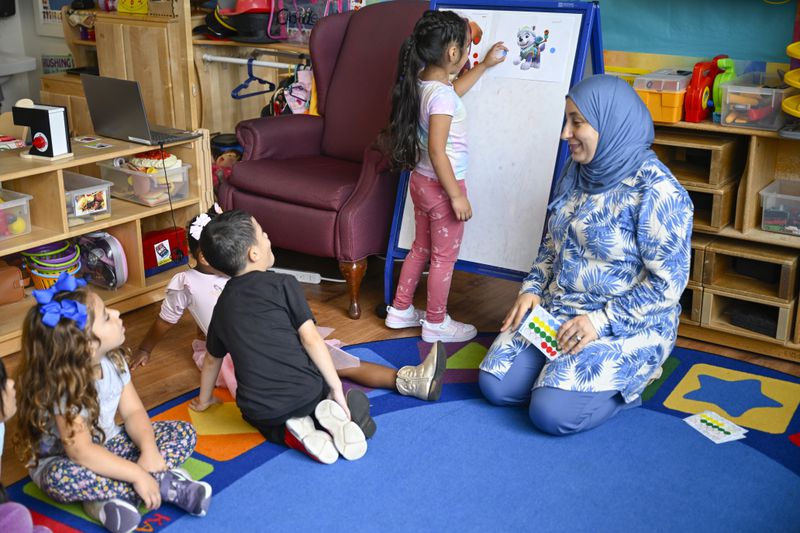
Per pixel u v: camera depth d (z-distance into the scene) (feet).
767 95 9.16
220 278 9.02
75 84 14.92
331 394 7.92
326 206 10.61
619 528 6.89
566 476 7.55
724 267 10.22
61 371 6.45
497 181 10.19
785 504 7.20
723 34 10.32
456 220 9.84
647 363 8.40
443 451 7.91
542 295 9.12
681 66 10.68
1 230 9.73
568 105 8.18
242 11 13.05
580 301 8.60
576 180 8.62
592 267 8.43
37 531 6.24
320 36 12.24
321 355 7.74
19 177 9.82
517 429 8.30
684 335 10.28
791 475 7.59
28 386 6.56
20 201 9.78
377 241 10.85
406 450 7.92
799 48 9.18
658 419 8.48
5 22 18.01
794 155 10.11
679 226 7.89
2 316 10.09
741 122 9.40
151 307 11.25
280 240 11.20
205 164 11.58
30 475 7.24
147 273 11.41
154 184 11.07
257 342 7.61
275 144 12.02
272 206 11.10
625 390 8.28
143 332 10.46
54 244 10.45
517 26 10.00
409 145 9.57
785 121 9.34
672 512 7.09
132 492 6.90
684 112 9.86
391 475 7.55
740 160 10.07
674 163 10.40
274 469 7.63
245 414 8.00
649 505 7.18
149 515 7.03
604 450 7.95
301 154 12.43
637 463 7.75
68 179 10.83
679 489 7.39
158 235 11.43
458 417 8.50
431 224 9.90
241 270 7.79
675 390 9.05
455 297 11.48
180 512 7.08
